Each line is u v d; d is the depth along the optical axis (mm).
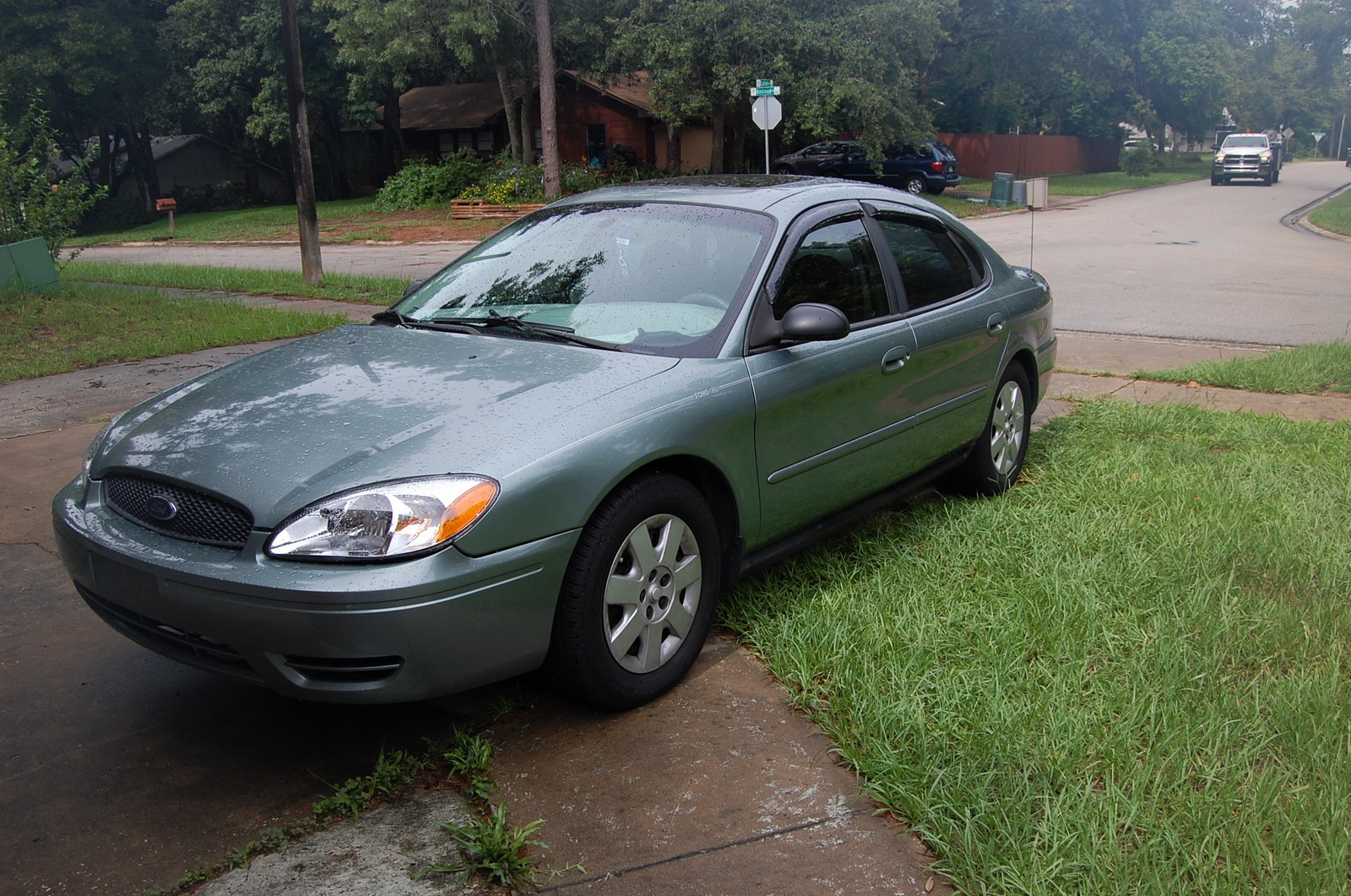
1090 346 9180
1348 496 4738
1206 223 23984
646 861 2455
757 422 3416
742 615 3682
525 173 30781
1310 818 2484
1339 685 3111
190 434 3012
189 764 2908
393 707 3197
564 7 30422
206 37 38281
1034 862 2354
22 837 2584
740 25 27188
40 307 10930
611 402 3039
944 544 4281
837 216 4102
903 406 4172
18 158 13234
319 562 2553
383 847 2527
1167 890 2270
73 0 37188
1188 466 5273
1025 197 6312
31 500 5090
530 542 2732
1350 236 19922
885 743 2818
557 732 3023
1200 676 3121
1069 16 41156
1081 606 3607
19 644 3645
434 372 3244
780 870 2424
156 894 2367
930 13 28922
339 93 38469
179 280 13805
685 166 37688
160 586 2713
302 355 3594
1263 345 9148
